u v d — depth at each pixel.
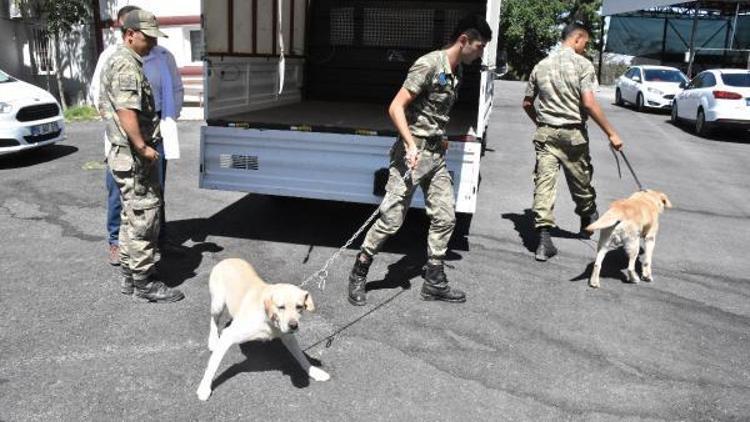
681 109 15.75
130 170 4.08
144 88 4.13
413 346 3.84
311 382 3.42
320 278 4.85
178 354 3.66
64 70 16.44
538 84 5.45
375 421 3.10
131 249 4.21
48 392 3.26
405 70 8.02
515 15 37.03
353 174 5.13
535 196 5.45
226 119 5.53
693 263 5.55
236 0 5.82
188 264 5.07
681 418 3.22
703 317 4.41
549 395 3.38
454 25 7.78
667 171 9.98
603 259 5.36
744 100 13.38
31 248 5.39
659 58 31.59
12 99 8.66
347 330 4.02
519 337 4.01
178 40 14.29
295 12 7.56
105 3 15.38
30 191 7.32
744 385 3.55
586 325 4.21
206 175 5.42
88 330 3.92
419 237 5.93
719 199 8.12
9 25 16.53
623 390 3.45
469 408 3.23
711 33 30.42
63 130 9.54
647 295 4.76
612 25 32.59
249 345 3.81
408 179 4.14
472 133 5.05
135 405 3.17
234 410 3.15
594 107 5.18
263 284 3.26
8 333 3.86
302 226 6.20
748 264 5.58
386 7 7.91
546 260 5.43
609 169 9.99
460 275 5.02
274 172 5.29
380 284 4.78
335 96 8.27
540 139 5.45
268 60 6.81
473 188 4.93
